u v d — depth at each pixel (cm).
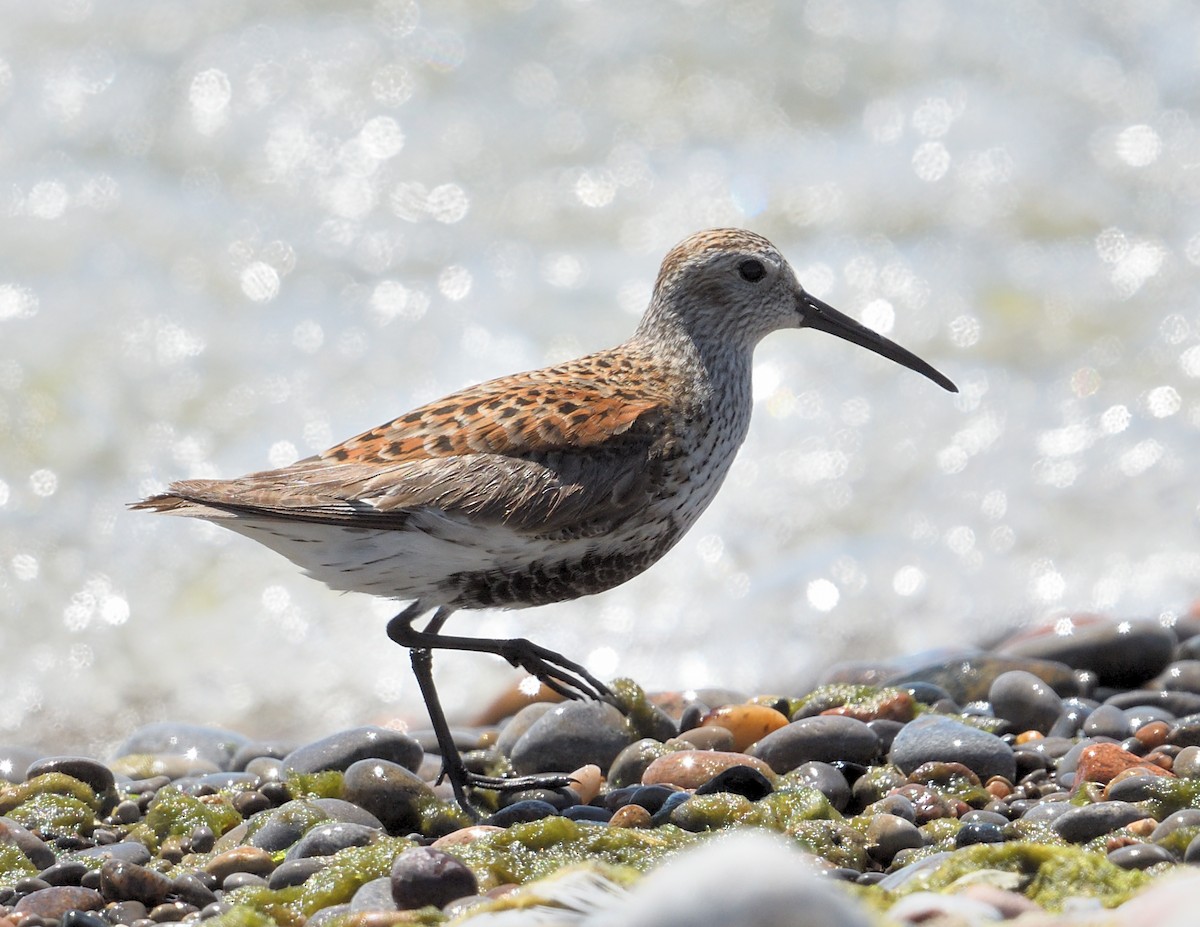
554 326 1831
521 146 2170
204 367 1769
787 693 1280
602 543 976
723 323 1054
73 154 2134
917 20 2375
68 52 2269
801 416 1681
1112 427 1630
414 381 1748
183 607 1445
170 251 1967
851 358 1775
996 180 2091
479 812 955
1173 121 2186
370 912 717
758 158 2156
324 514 938
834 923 520
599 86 2266
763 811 861
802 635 1370
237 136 2169
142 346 1797
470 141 2170
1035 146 2161
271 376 1756
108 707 1317
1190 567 1413
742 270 1054
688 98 2248
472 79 2262
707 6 2364
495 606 995
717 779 922
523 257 1980
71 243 1975
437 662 1360
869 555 1464
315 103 2222
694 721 1055
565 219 2058
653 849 806
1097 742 950
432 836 912
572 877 666
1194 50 2308
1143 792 842
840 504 1547
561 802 955
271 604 1440
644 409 988
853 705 1068
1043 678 1133
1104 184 2084
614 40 2330
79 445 1647
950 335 1820
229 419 1697
